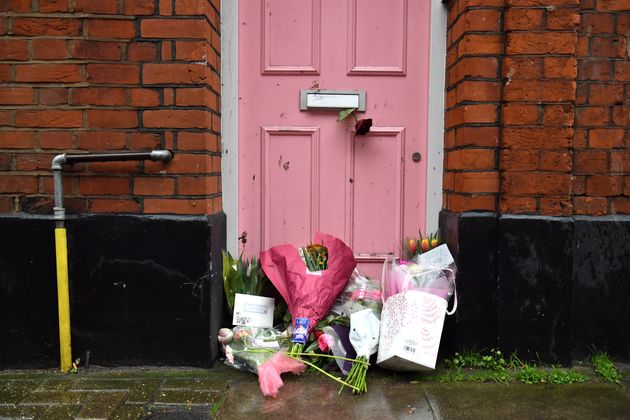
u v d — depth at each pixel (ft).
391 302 8.00
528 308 8.24
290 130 9.56
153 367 8.30
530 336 8.27
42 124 8.10
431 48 9.37
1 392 7.45
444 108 9.43
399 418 6.77
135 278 8.21
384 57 9.54
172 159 8.15
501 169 8.24
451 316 8.55
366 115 9.59
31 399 7.24
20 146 8.13
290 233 9.70
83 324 8.24
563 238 8.17
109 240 8.17
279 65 9.53
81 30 8.01
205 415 6.84
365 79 9.56
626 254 8.46
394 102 9.59
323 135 9.62
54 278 8.20
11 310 8.20
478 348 8.39
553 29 8.00
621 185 8.48
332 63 9.53
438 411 6.94
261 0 9.43
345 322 8.48
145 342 8.29
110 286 8.21
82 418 6.74
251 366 7.98
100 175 8.18
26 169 8.16
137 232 8.17
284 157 9.64
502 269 8.23
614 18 8.30
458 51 8.57
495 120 8.25
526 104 8.11
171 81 8.05
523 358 8.29
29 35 8.00
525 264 8.21
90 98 8.09
